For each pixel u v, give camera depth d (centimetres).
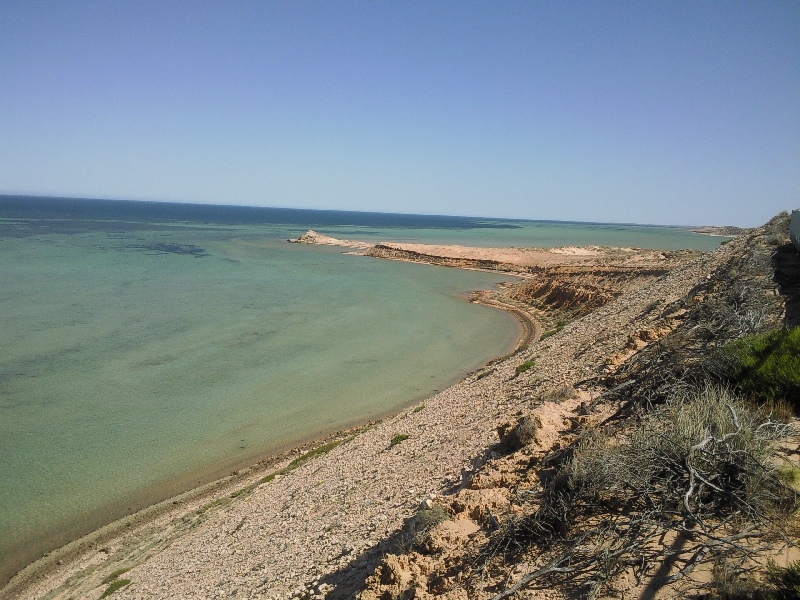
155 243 10225
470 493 816
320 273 7238
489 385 1980
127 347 3366
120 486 1817
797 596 391
